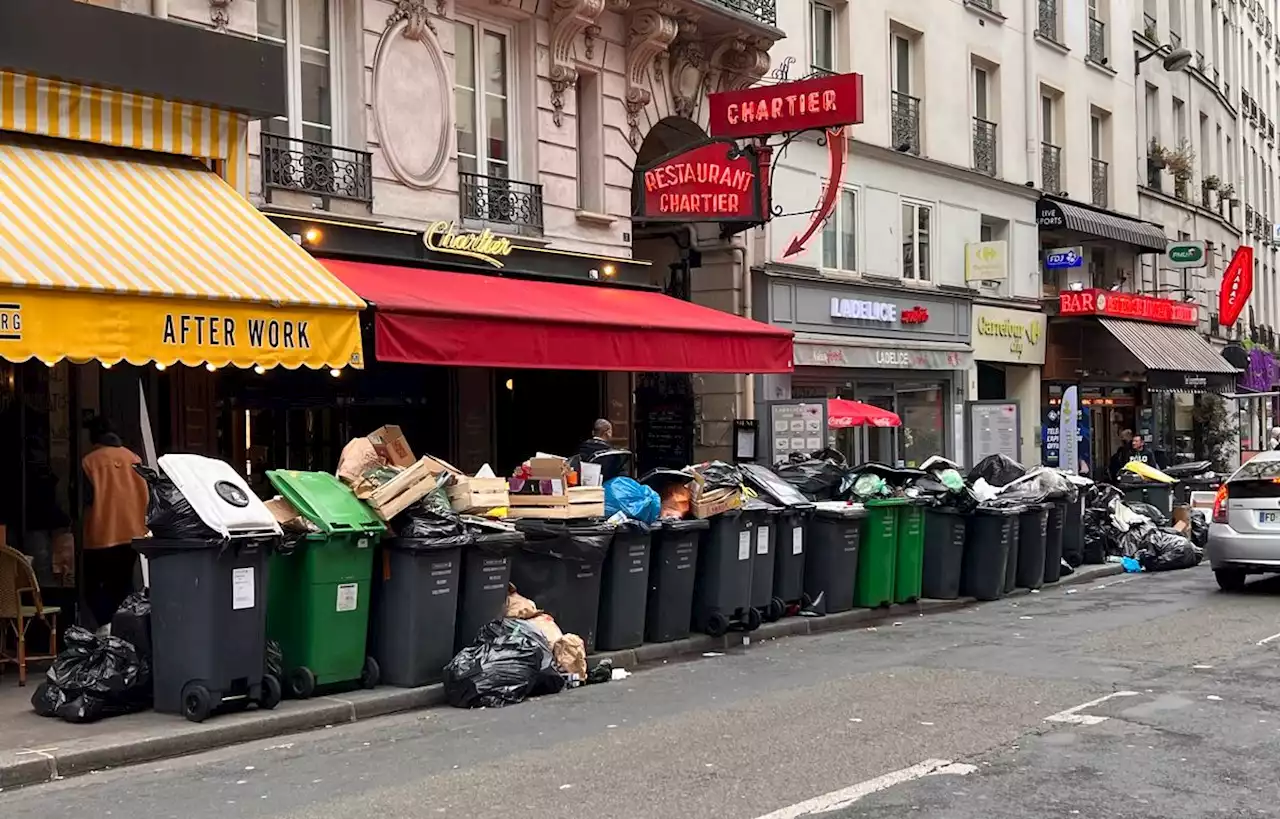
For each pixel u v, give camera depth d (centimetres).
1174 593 1526
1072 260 2769
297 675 871
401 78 1395
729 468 1220
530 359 1213
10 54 968
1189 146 3616
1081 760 696
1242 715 811
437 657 927
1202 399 3550
